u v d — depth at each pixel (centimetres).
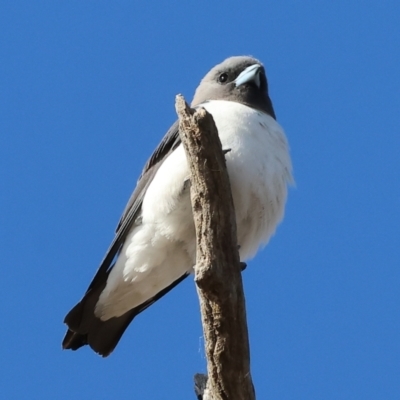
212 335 801
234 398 808
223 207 810
